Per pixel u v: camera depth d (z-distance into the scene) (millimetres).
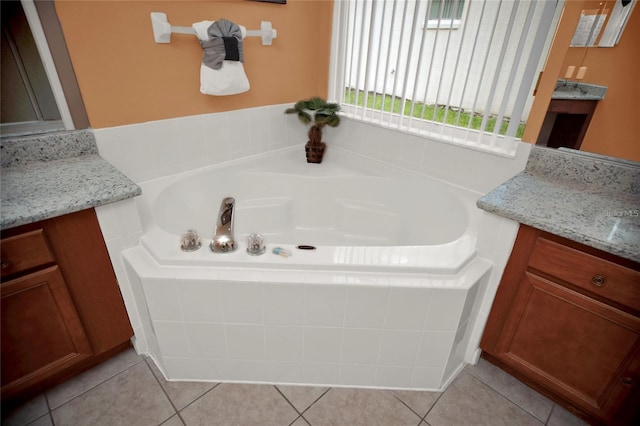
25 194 1129
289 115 2135
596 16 1158
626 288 997
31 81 1284
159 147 1670
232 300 1192
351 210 2002
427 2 1556
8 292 1055
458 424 1286
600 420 1203
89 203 1113
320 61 2145
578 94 1269
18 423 1231
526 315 1250
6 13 1160
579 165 1346
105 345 1380
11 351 1129
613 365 1091
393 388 1415
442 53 1631
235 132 1933
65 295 1186
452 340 1262
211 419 1274
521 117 1474
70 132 1413
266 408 1319
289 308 1205
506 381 1448
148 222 1405
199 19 1577
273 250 1241
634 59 1119
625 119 1196
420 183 1836
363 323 1236
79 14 1287
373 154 2092
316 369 1373
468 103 1631
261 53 1866
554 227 1059
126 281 1340
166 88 1601
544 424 1290
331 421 1283
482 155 1616
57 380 1354
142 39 1462
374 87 1945
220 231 1283
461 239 1365
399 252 1268
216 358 1349
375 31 1836
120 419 1264
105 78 1422
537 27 1311
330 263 1188
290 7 1879
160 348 1316
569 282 1112
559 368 1228
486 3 1404
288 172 1972
